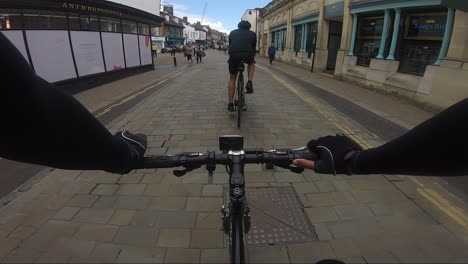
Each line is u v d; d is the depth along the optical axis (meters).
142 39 16.00
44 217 2.96
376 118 6.66
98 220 2.92
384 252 2.52
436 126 0.68
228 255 2.48
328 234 2.75
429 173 0.75
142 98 8.64
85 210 3.08
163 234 2.73
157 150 4.65
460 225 2.88
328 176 3.79
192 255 2.48
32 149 0.68
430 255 2.49
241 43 5.69
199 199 3.29
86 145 0.76
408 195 3.41
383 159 0.84
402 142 0.77
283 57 25.00
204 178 3.71
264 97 8.84
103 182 3.63
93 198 3.30
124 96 8.99
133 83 11.91
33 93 0.62
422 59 8.57
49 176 3.78
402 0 8.85
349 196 3.37
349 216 3.02
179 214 3.02
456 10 6.92
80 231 2.76
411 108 7.79
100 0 10.95
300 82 12.43
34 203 3.20
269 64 23.45
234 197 1.28
